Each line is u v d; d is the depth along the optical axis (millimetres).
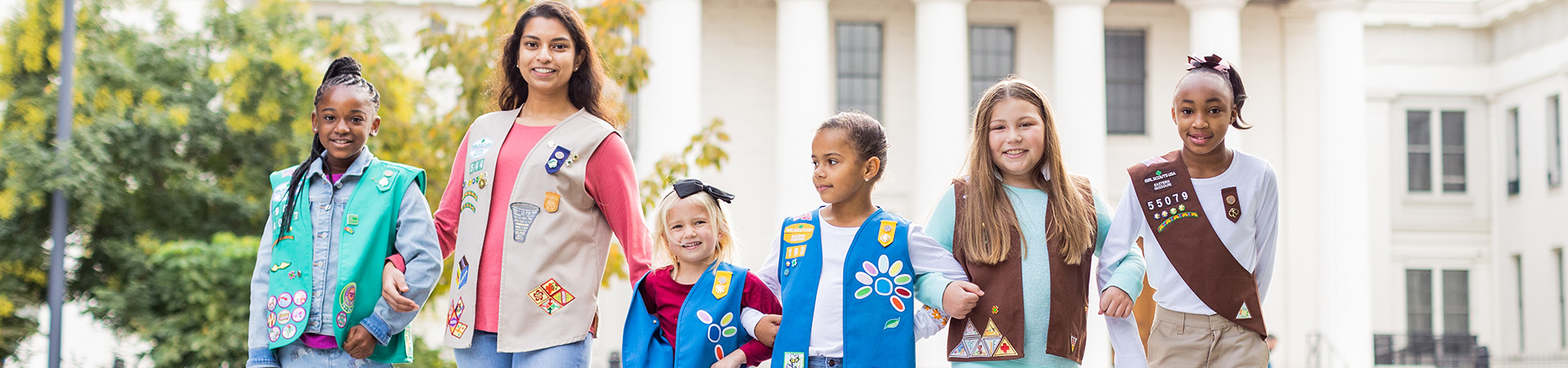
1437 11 26016
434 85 15273
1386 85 26109
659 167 10602
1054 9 22062
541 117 3961
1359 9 23219
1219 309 4059
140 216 15102
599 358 21047
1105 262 4062
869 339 3707
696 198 3904
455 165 4043
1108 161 23406
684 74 20828
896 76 23109
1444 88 26250
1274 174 4141
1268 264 4195
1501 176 25859
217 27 15562
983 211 3889
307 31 15602
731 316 3875
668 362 3887
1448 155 26328
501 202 3836
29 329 14703
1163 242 4121
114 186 14297
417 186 3932
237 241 13328
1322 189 23203
